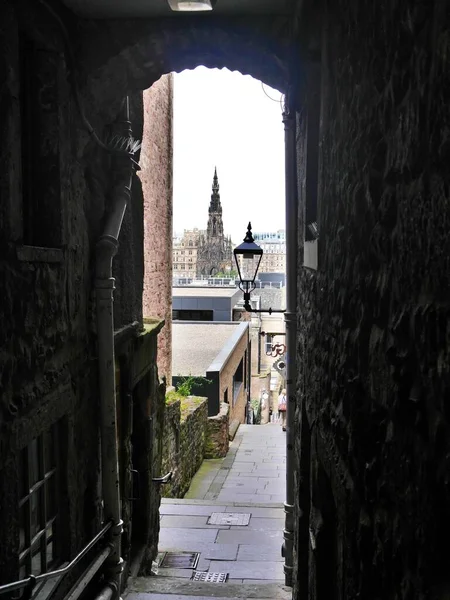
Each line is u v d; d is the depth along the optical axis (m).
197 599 5.93
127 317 6.02
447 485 1.38
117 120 5.36
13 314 3.29
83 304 4.58
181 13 4.68
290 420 6.01
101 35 4.73
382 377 1.99
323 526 3.65
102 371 4.77
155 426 7.50
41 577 3.17
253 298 38.84
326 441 3.21
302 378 4.75
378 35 2.05
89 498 4.79
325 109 3.42
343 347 2.72
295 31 4.48
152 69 5.16
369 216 2.19
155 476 7.55
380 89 2.03
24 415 3.44
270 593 6.11
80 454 4.55
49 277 3.82
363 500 2.26
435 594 1.46
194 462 12.90
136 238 6.59
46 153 4.00
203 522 8.80
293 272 5.82
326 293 3.29
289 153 5.68
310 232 4.38
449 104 1.36
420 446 1.58
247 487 12.22
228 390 17.52
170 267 12.78
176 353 19.58
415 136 1.62
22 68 3.94
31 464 3.75
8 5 3.19
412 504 1.64
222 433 14.30
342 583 2.68
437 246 1.44
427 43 1.52
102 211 4.98
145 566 6.88
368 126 2.21
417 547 1.59
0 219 3.11
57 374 4.00
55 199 4.01
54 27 3.99
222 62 5.23
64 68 4.09
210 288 35.72
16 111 3.28
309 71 4.04
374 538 2.07
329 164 3.24
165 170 11.95
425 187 1.54
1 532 3.12
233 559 7.55
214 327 24.56
